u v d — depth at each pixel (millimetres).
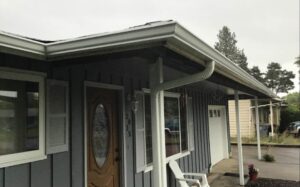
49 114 3697
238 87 7258
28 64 3451
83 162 4238
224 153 12789
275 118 23750
